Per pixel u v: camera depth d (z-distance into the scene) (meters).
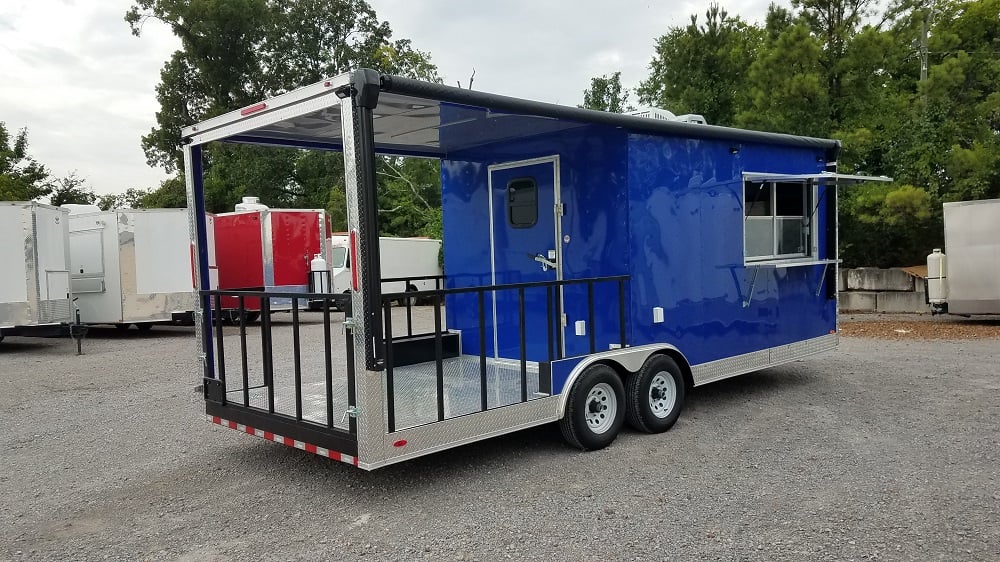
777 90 11.64
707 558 3.30
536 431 5.74
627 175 5.34
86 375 9.37
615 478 4.50
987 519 3.65
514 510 4.00
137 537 3.83
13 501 4.51
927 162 12.70
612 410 5.24
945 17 16.28
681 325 5.79
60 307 11.81
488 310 6.55
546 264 6.02
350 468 4.94
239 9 30.45
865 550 3.32
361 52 32.88
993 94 12.55
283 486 4.60
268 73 32.56
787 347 6.88
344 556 3.47
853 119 12.36
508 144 6.24
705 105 14.25
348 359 4.00
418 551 3.50
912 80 16.44
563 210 5.84
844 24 11.84
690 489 4.25
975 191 12.27
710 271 6.05
